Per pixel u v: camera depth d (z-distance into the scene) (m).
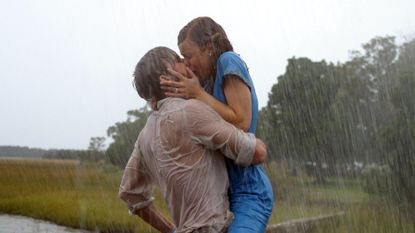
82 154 42.78
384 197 17.33
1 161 57.75
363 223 11.98
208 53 3.02
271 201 2.98
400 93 20.22
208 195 2.76
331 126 28.14
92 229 18.47
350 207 14.62
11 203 26.08
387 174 18.09
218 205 2.77
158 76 2.88
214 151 2.83
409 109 19.48
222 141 2.74
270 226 11.97
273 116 34.72
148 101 2.96
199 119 2.75
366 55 27.05
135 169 3.07
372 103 23.11
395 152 18.19
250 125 2.96
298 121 32.03
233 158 2.79
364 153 22.39
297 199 18.39
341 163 26.34
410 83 20.17
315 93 31.84
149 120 2.94
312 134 30.41
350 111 27.12
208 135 2.74
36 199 27.25
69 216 20.25
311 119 31.31
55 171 46.88
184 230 2.78
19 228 19.30
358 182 20.77
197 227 2.73
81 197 25.45
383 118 21.73
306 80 33.28
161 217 3.23
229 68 2.90
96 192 26.89
